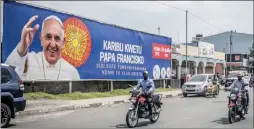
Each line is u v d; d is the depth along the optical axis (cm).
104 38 2608
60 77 2167
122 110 1678
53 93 2162
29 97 1856
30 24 1948
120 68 2797
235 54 7275
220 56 6150
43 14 2041
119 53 2786
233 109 1236
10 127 1083
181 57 4559
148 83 1138
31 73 1948
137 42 3028
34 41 1977
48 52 2073
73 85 2344
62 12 2186
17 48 1861
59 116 1423
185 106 1875
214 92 2716
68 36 2236
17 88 1085
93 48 2486
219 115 1463
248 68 7525
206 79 2762
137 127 1098
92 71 2473
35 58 1980
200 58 5222
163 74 3469
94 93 2430
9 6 1820
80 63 2350
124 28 2856
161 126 1126
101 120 1291
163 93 2888
